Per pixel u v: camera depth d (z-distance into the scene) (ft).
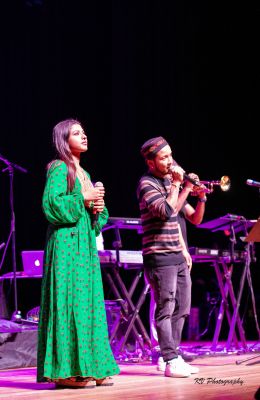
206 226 21.83
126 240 34.06
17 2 32.58
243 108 32.50
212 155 33.24
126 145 33.88
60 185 13.62
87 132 34.06
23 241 33.12
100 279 13.91
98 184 13.85
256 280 30.37
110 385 13.61
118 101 33.91
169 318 15.29
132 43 33.65
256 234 14.92
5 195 32.78
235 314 21.75
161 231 15.42
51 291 13.37
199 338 29.40
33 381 14.99
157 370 16.62
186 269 15.98
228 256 21.50
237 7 31.78
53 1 33.45
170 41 33.32
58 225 13.61
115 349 20.47
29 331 19.39
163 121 33.47
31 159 33.06
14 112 32.65
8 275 23.52
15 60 32.65
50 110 33.40
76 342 13.17
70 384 13.37
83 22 33.96
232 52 32.40
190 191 15.99
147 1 33.55
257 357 17.90
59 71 33.58
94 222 13.94
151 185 15.60
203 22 32.73
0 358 18.62
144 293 20.06
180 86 33.32
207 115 33.27
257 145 32.30
